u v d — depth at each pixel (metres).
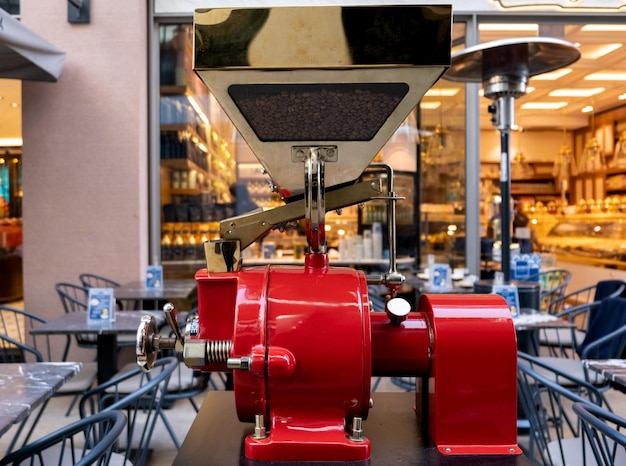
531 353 3.32
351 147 1.12
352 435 1.07
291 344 1.02
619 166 7.37
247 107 1.07
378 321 1.15
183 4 4.73
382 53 0.99
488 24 4.77
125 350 4.51
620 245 6.55
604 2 4.70
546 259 5.92
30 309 4.57
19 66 3.84
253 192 4.95
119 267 4.57
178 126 4.88
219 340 1.09
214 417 1.27
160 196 4.88
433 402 1.12
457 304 1.15
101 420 1.65
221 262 1.12
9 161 8.50
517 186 9.23
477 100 4.87
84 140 4.54
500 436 1.10
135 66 4.53
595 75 5.97
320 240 1.12
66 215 4.55
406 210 5.17
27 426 3.22
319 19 0.99
